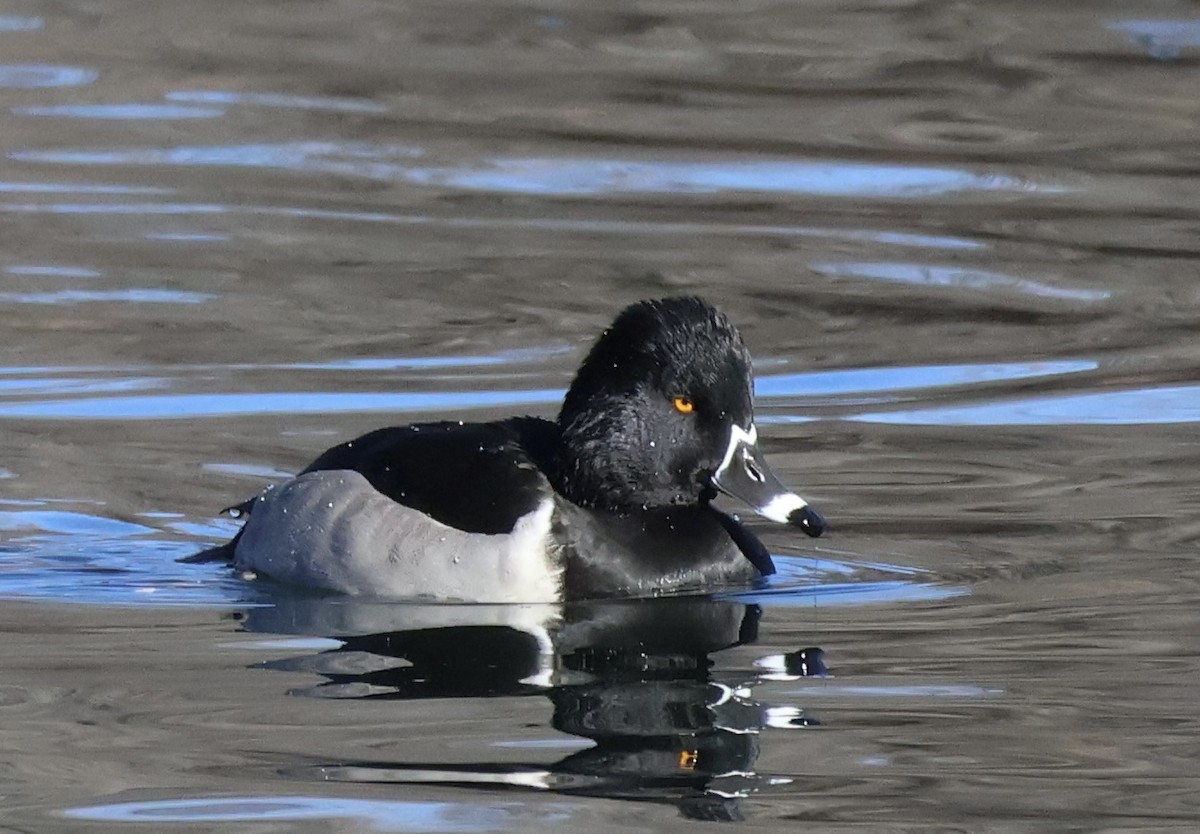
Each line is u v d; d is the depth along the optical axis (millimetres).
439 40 23531
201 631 9836
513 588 10422
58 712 8562
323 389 14117
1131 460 12594
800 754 8141
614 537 10617
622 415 10695
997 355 14945
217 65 22438
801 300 16297
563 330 15539
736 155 20172
